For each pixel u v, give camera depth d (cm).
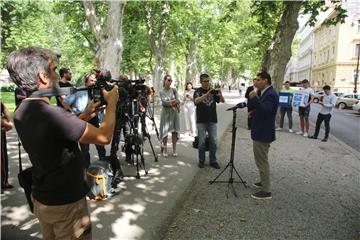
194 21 2672
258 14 1655
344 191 569
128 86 605
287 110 1231
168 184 582
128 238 385
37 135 203
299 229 420
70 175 219
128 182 591
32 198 234
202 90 695
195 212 466
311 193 555
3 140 531
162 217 444
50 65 212
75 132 205
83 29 2603
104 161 536
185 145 925
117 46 1128
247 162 755
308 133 1202
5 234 389
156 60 2452
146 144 927
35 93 208
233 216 455
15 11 3050
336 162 780
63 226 223
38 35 3200
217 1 2528
